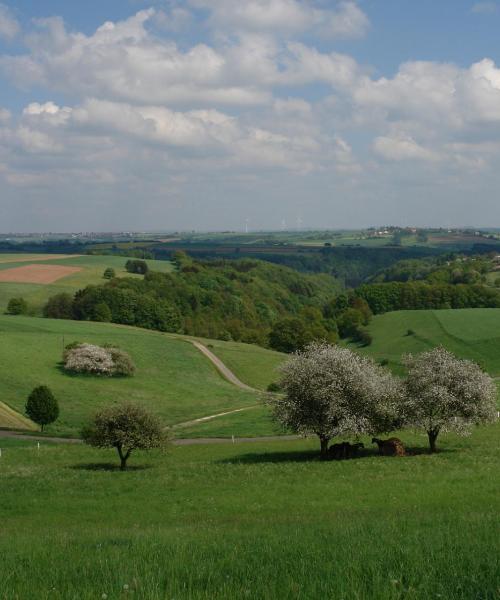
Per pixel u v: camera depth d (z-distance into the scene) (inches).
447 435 2359.7
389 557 494.6
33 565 548.1
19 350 4709.6
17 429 3112.7
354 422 1924.2
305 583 433.4
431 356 2097.7
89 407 3767.2
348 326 7755.9
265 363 5787.4
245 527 866.1
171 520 1152.8
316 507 1192.2
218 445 2551.7
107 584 447.2
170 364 5172.2
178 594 417.1
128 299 6875.0
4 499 1445.6
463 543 548.1
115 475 1786.4
